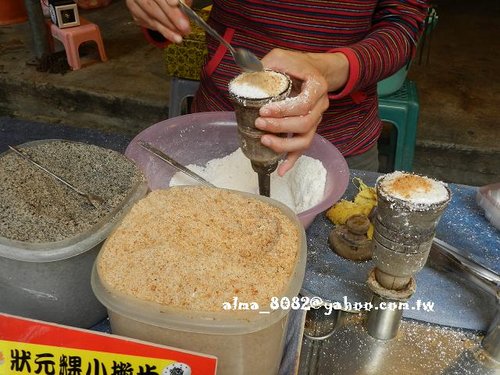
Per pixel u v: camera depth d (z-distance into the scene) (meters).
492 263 0.79
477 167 2.25
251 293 0.50
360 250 0.78
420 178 0.55
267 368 0.55
